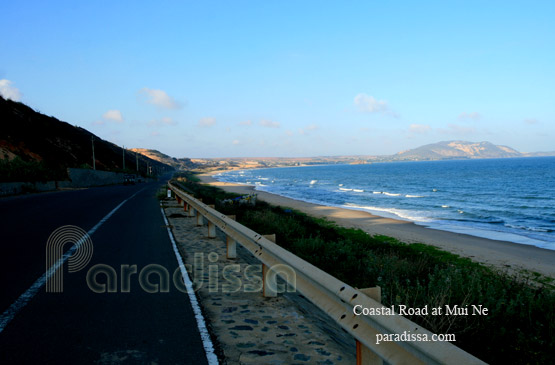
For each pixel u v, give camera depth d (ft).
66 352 10.83
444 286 16.52
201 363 10.38
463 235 67.92
